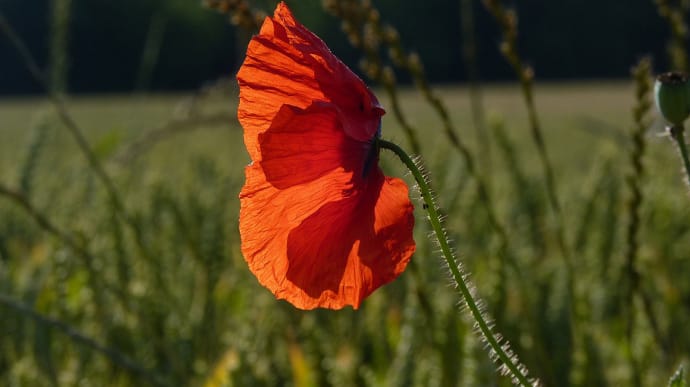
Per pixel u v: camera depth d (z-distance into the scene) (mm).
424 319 805
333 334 909
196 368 852
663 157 1151
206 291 949
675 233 1045
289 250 626
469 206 1074
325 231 627
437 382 792
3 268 909
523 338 853
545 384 829
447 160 1088
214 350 913
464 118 4422
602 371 854
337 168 618
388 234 627
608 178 1052
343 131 614
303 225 625
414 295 810
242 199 621
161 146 2270
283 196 622
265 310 827
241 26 780
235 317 912
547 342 868
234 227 999
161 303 880
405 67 803
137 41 11562
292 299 630
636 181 767
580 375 839
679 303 963
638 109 752
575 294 875
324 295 629
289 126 606
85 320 861
